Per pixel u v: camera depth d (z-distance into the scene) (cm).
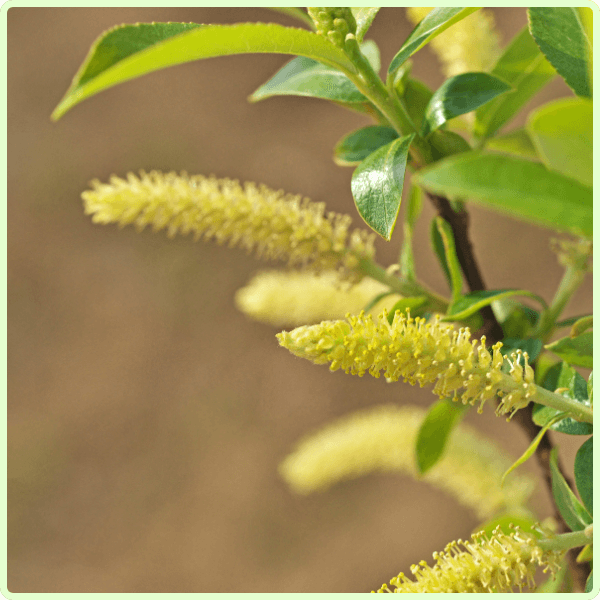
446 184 46
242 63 232
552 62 49
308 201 53
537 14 49
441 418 54
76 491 192
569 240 52
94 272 214
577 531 50
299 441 187
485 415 157
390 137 51
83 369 205
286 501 185
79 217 219
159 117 224
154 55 48
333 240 52
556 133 47
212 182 53
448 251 51
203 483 191
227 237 53
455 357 49
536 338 51
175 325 208
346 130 211
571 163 47
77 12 241
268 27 49
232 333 206
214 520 186
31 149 224
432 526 173
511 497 62
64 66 233
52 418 200
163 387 203
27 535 186
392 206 49
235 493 188
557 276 166
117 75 48
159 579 180
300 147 212
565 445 112
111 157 219
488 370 49
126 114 227
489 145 53
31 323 210
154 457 196
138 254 217
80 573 181
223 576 178
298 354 49
